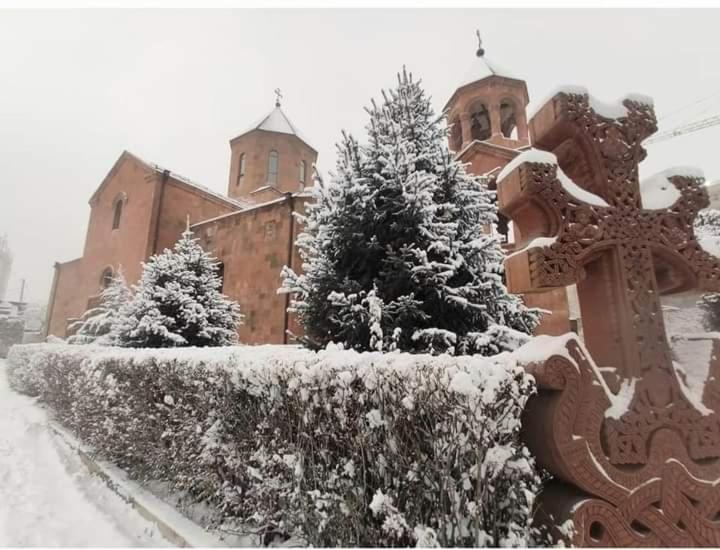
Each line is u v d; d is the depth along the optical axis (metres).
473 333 4.79
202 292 10.57
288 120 24.88
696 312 7.13
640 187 2.50
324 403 2.34
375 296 4.54
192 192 18.84
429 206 4.89
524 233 2.39
